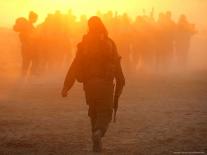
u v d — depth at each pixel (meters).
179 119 26.55
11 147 21.00
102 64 20.02
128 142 21.77
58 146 21.11
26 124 25.34
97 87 19.77
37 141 21.91
